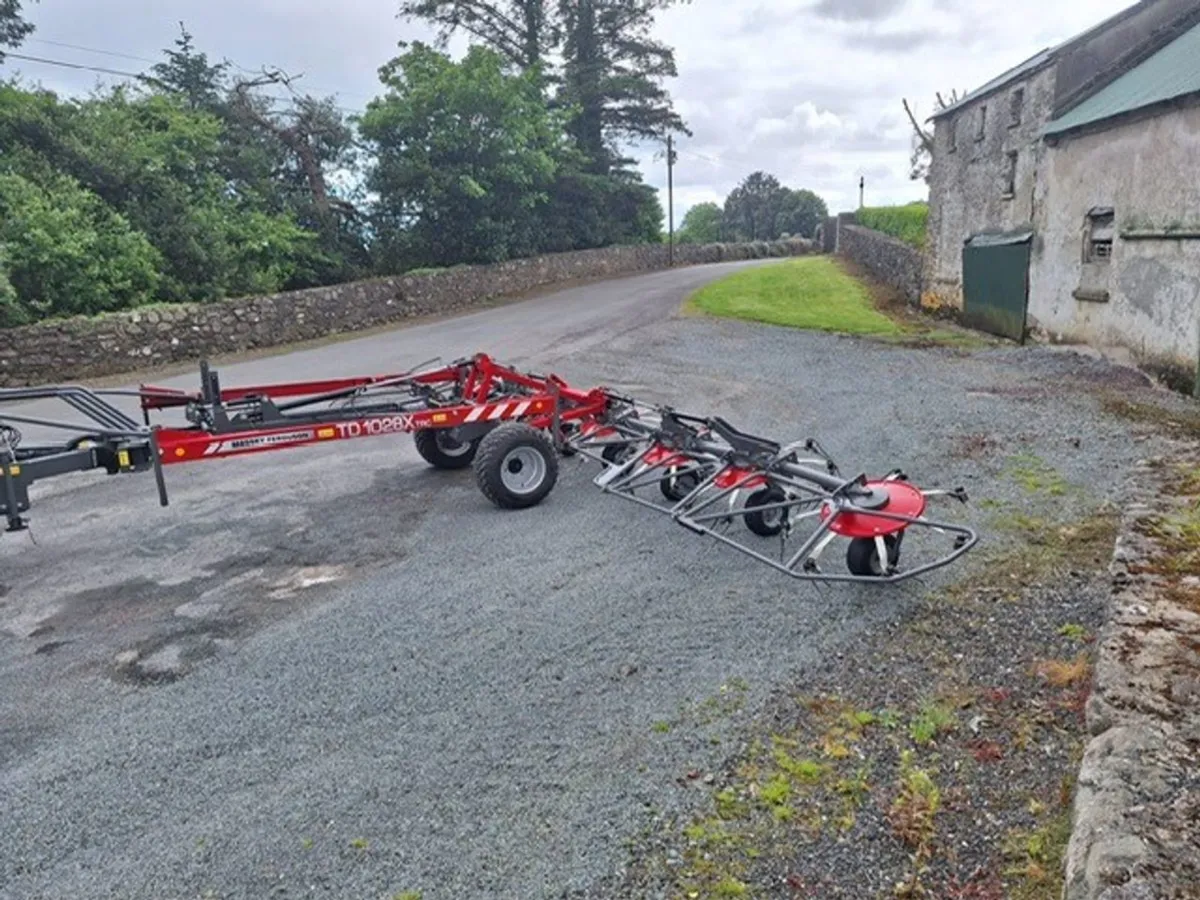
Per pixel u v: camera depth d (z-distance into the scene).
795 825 2.94
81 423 10.38
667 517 6.27
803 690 3.83
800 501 5.14
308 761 3.46
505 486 6.46
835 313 18.38
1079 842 2.22
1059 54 13.48
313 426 5.81
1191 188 10.34
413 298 20.70
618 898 2.67
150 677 4.21
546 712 3.75
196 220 17.88
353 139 25.23
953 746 3.34
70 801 3.27
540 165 26.09
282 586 5.30
